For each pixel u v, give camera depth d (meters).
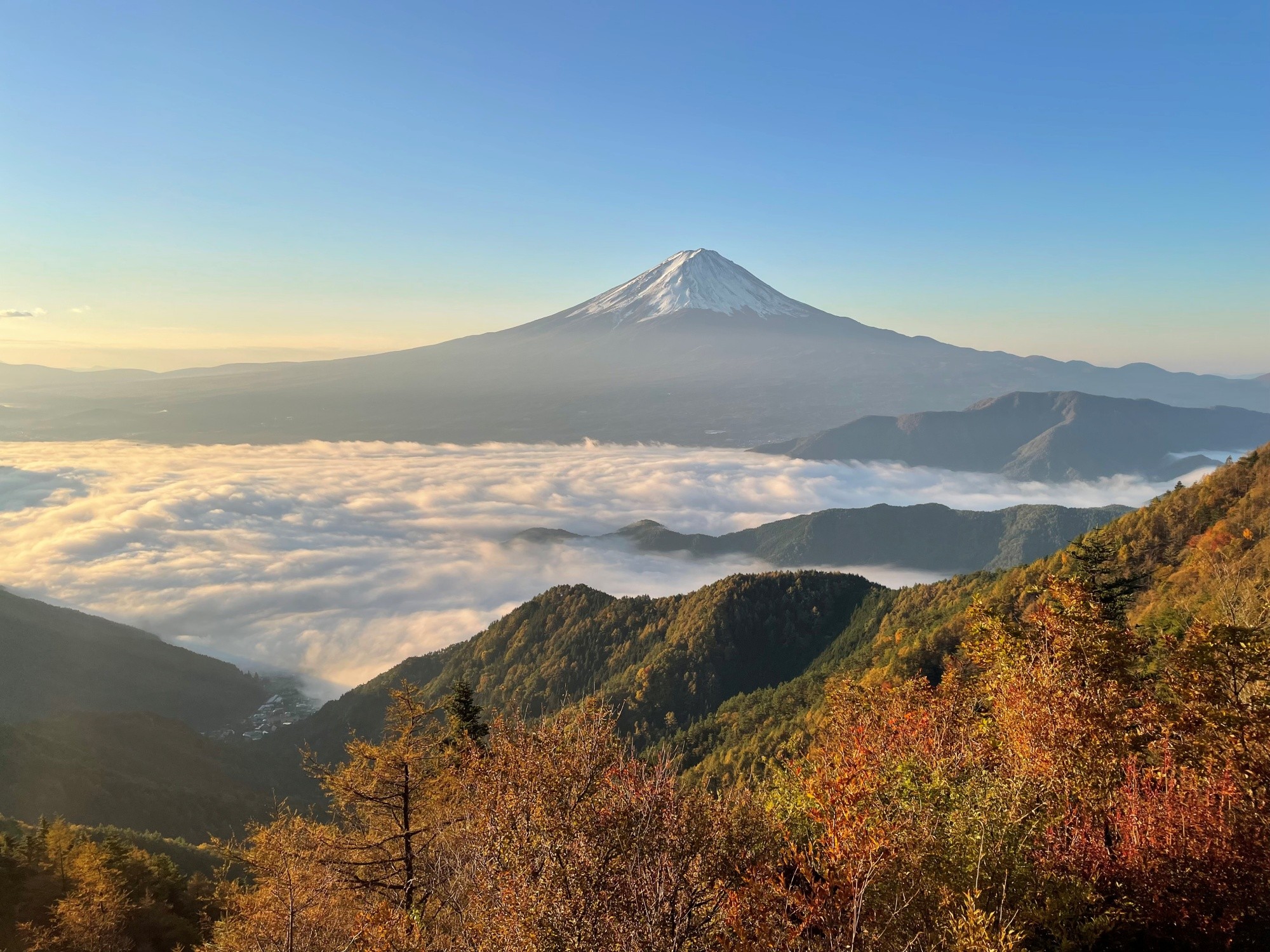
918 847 7.46
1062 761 9.00
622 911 6.86
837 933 6.80
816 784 8.80
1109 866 7.68
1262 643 8.83
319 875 13.16
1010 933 6.35
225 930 14.64
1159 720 9.02
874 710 13.95
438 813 13.78
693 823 7.84
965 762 10.38
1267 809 7.71
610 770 8.26
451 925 9.34
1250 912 7.10
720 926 6.96
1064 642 9.81
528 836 7.61
